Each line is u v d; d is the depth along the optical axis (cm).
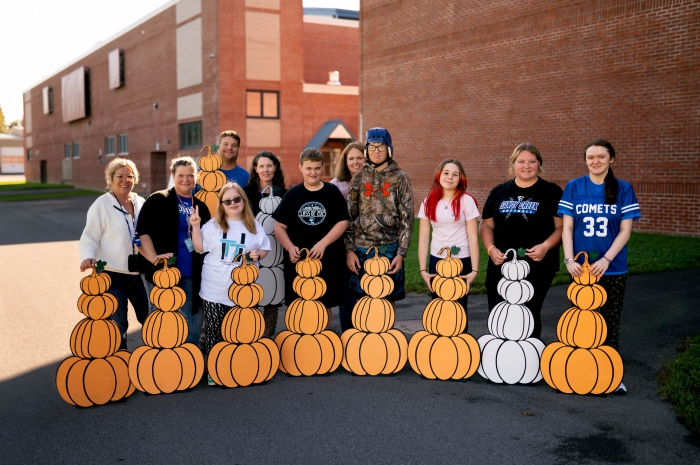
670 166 1265
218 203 494
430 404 445
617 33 1342
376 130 521
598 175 468
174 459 361
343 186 584
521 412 428
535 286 491
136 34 3634
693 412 404
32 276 1045
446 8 1775
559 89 1477
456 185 506
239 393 475
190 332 511
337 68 3622
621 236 459
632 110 1327
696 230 1229
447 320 499
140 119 3672
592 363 457
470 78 1717
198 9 2981
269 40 2925
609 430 396
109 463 358
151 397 468
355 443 380
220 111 2861
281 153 2991
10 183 5978
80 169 4850
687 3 1215
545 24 1498
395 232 535
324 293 518
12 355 580
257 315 493
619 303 474
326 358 515
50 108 5547
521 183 496
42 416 432
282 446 377
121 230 495
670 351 547
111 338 459
